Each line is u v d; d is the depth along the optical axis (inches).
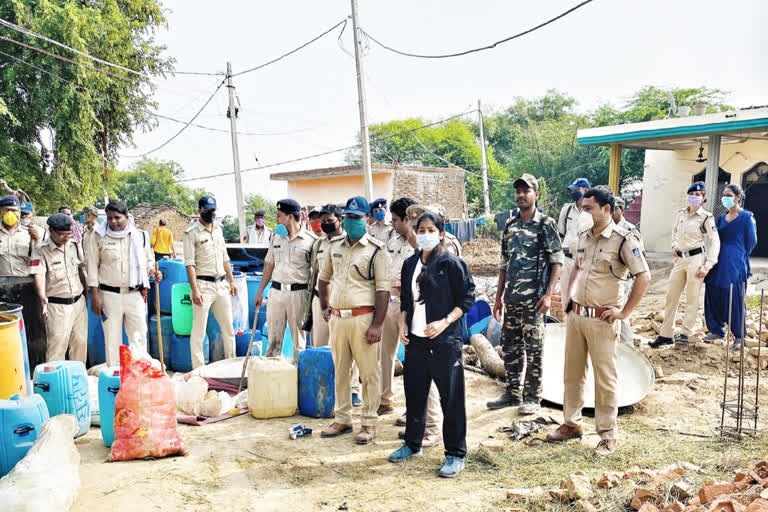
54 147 711.7
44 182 722.2
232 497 150.5
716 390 239.9
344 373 193.2
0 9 653.9
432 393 189.9
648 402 226.5
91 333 271.6
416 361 168.4
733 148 593.6
